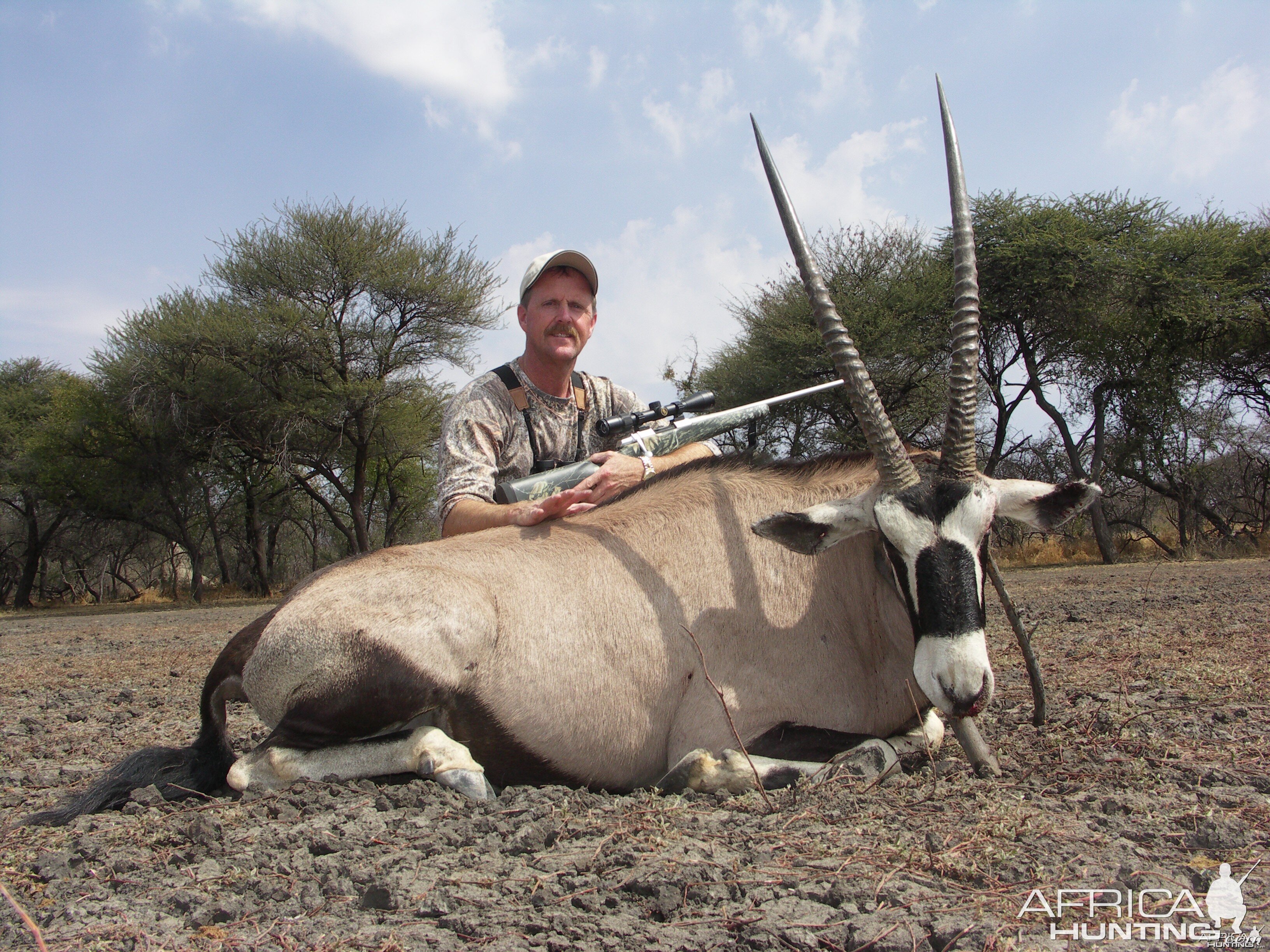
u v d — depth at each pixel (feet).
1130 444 83.51
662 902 7.96
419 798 11.14
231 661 13.21
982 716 16.07
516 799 11.24
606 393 17.99
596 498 14.62
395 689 11.76
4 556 145.59
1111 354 82.94
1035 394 84.33
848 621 12.83
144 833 10.75
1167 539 91.71
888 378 85.97
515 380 16.75
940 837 9.34
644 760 12.62
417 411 105.81
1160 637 25.55
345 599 12.19
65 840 10.90
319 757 12.01
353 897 8.63
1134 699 16.79
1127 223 84.64
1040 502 11.30
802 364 84.17
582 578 12.75
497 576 12.60
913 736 13.33
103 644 50.26
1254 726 14.30
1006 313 81.46
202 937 7.82
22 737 19.75
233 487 118.01
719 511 13.34
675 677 12.48
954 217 12.03
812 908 7.84
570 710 12.28
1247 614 29.91
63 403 114.21
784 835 9.71
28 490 119.03
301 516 129.29
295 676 12.07
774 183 12.74
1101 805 10.34
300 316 94.38
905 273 87.71
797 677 12.55
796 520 11.77
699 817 10.55
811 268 11.97
